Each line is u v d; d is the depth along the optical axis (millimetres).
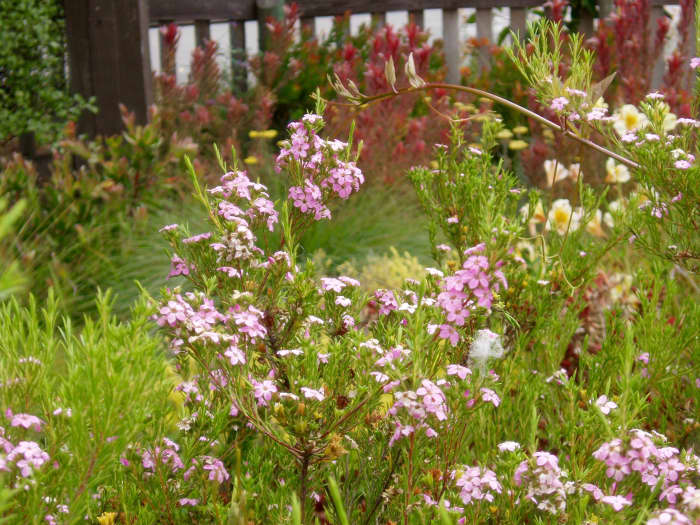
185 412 922
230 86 4148
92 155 2520
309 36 4270
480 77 3955
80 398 624
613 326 1128
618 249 1594
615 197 2350
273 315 949
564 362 1427
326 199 1068
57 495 673
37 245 2139
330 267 2416
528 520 837
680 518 605
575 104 1045
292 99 4004
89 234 2201
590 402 871
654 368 1095
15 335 705
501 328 1063
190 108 3699
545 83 1062
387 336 846
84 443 632
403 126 2998
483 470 807
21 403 712
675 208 1023
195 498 876
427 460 844
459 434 847
